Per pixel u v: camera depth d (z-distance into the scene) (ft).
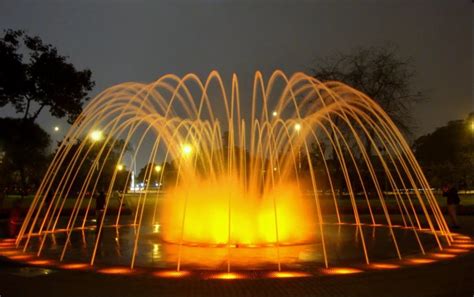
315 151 153.99
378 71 142.72
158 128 67.31
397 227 71.51
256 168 67.92
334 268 35.32
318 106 133.90
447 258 40.19
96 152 166.81
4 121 127.95
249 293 28.07
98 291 28.91
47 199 82.94
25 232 66.33
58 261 39.32
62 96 128.77
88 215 102.58
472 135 187.83
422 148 240.53
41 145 155.53
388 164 156.66
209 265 36.65
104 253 43.32
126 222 84.69
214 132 73.05
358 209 106.11
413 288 29.40
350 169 148.05
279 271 34.17
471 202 148.15
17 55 122.21
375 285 30.19
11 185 187.83
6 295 28.30
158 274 33.27
